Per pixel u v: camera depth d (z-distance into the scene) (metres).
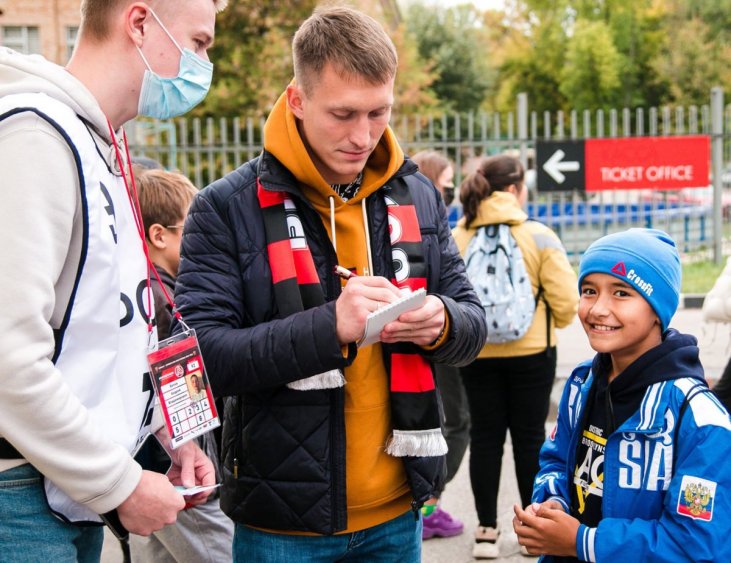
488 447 4.15
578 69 34.81
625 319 2.13
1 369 1.51
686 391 2.04
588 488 2.18
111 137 1.77
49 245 1.57
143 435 1.90
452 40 33.16
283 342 1.95
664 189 11.69
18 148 1.55
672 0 35.66
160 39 1.82
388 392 2.18
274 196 2.13
